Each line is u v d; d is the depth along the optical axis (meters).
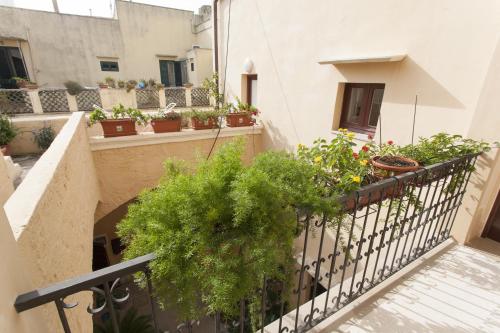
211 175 1.06
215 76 6.86
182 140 4.96
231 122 5.39
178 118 4.84
